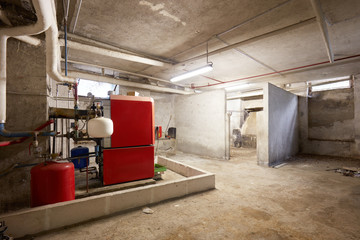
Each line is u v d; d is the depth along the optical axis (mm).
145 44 3869
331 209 2426
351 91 6117
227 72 5926
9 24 1942
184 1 2480
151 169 3238
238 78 6723
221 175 4055
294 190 3125
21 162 2359
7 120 2260
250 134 8555
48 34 1919
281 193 2982
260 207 2473
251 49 4047
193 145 7012
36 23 1700
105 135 2297
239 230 1936
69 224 1987
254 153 7121
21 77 2344
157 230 1922
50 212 1893
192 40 3676
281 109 5777
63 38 3232
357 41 3586
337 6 2492
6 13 1832
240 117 9031
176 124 7844
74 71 4754
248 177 3898
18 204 2338
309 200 2711
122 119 2969
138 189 2441
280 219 2166
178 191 2777
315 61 4801
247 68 5465
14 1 1854
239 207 2467
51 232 1861
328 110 6602
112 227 1965
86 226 1977
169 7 2615
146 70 5832
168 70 5816
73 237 1786
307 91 7027
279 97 5656
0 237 1520
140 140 3139
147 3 2523
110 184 2883
